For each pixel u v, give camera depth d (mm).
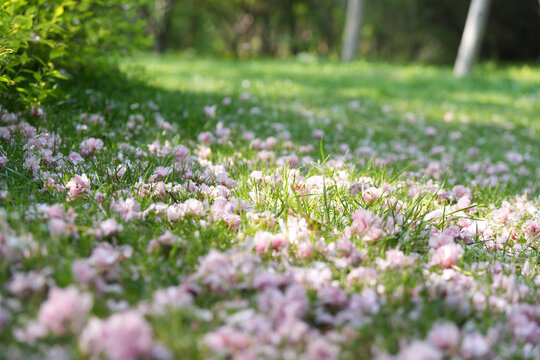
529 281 2025
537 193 3713
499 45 21672
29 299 1428
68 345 1236
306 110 6453
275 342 1367
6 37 2658
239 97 6547
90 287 1455
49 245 1706
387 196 2615
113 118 4203
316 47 23266
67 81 4535
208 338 1332
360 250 2023
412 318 1561
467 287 1849
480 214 2893
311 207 2479
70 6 3660
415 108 7719
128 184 2564
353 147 4652
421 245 2270
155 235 1986
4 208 1977
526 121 7379
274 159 3516
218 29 25594
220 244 2010
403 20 21766
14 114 3314
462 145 5504
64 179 2416
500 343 1514
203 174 2857
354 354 1375
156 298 1452
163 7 22641
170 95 5648
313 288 1695
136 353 1177
